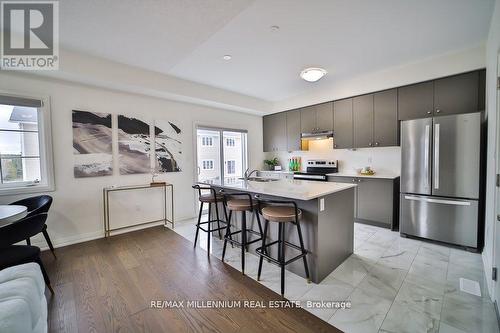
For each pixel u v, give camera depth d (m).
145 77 3.30
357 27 2.26
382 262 2.46
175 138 4.10
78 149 3.12
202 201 2.80
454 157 2.72
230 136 5.37
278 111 5.23
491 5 1.94
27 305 1.08
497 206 1.74
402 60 3.09
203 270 2.36
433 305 1.76
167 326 1.59
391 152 3.92
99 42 2.51
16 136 2.77
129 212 3.62
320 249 2.11
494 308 1.70
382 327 1.55
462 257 2.54
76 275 2.26
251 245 2.80
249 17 2.08
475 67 2.76
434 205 2.89
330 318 1.65
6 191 2.63
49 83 2.88
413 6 1.95
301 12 2.01
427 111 3.20
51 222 2.93
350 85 3.91
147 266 2.44
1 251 1.80
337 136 4.22
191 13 2.01
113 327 1.58
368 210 3.71
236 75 3.58
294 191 2.15
